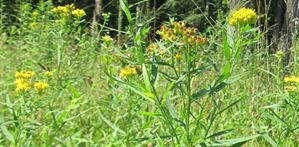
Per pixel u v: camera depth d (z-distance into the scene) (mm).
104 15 5836
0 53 6633
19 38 7582
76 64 5480
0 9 8336
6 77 5469
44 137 3590
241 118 4059
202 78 4156
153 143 3582
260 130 3355
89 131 4141
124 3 2906
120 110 3842
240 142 2756
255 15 2803
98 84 4723
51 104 3949
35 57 5957
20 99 3506
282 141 3623
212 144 2748
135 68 3299
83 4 16984
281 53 4848
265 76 4645
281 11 9289
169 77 2803
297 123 3645
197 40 2779
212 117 2820
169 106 2777
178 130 3086
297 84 3779
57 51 4922
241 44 2789
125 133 3424
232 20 2820
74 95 3910
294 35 5426
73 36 5609
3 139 3607
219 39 4176
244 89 4285
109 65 4227
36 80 4648
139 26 2926
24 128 3416
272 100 4234
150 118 3510
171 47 2863
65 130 4047
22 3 8273
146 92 2701
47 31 6496
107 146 3471
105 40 4664
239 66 4449
